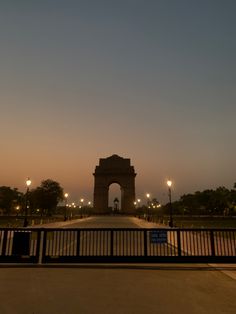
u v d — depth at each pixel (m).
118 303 8.00
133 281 10.40
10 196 136.50
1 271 11.80
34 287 9.51
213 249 13.53
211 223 57.19
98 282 10.21
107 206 127.88
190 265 13.30
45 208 114.25
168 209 147.25
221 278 10.92
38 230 13.73
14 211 144.12
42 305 7.78
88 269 12.30
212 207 137.75
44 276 11.02
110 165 131.25
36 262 13.27
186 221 66.88
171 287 9.66
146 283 10.14
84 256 13.40
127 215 124.00
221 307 7.72
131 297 8.55
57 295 8.67
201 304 7.95
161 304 7.94
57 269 12.24
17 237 13.45
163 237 13.81
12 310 7.40
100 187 129.38
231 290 9.33
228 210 128.75
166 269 12.45
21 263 13.24
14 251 13.34
